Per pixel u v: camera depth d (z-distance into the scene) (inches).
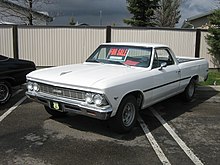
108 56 236.8
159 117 238.2
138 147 170.2
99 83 167.0
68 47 498.6
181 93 286.2
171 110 262.1
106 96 165.0
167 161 152.0
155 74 212.8
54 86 182.2
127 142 177.6
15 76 270.8
